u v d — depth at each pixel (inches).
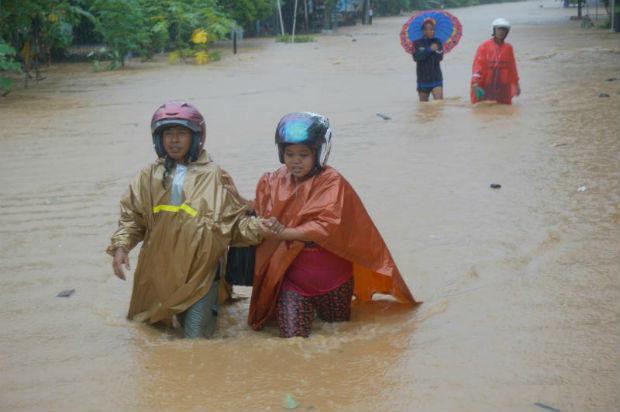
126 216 184.2
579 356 161.3
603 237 241.9
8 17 695.1
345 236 181.0
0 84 651.5
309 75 766.5
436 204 288.5
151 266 183.8
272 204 185.2
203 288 180.2
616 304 189.2
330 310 188.9
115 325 188.4
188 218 177.9
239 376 157.4
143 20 908.6
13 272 228.2
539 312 186.7
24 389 154.4
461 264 224.7
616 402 141.6
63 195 317.7
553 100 544.1
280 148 180.9
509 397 144.9
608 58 820.6
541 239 242.2
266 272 183.8
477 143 403.2
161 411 143.3
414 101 571.5
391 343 173.6
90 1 884.6
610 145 380.8
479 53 536.7
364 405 143.7
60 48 974.4
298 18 1555.1
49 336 182.2
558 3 2928.2
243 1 1246.3
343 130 454.6
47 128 486.9
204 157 185.6
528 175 327.3
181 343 176.7
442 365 160.4
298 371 159.3
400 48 1093.1
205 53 919.0
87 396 150.5
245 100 593.6
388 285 197.2
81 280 221.6
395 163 361.1
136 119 517.7
